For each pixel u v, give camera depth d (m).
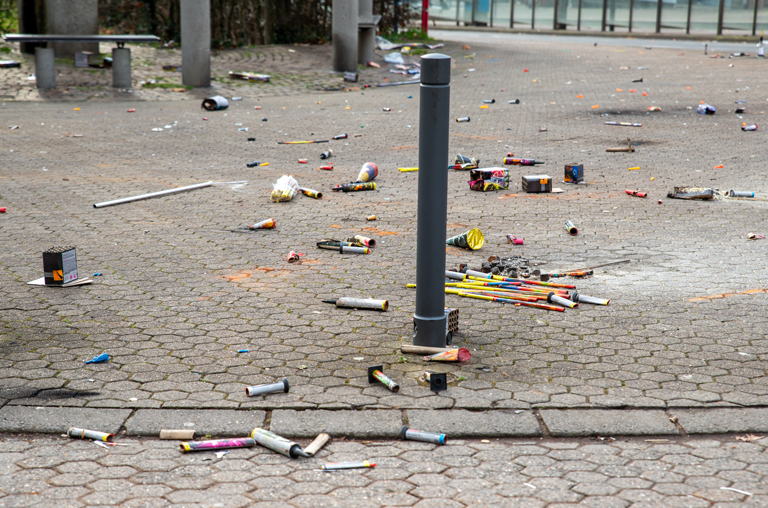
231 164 20.53
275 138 24.52
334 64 40.66
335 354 8.70
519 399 7.58
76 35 36.53
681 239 13.58
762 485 6.11
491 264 11.95
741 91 32.56
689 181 18.34
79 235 13.71
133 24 43.38
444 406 7.41
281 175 19.23
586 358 8.59
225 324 9.59
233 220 14.91
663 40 58.44
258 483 6.16
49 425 7.01
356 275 11.66
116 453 6.61
